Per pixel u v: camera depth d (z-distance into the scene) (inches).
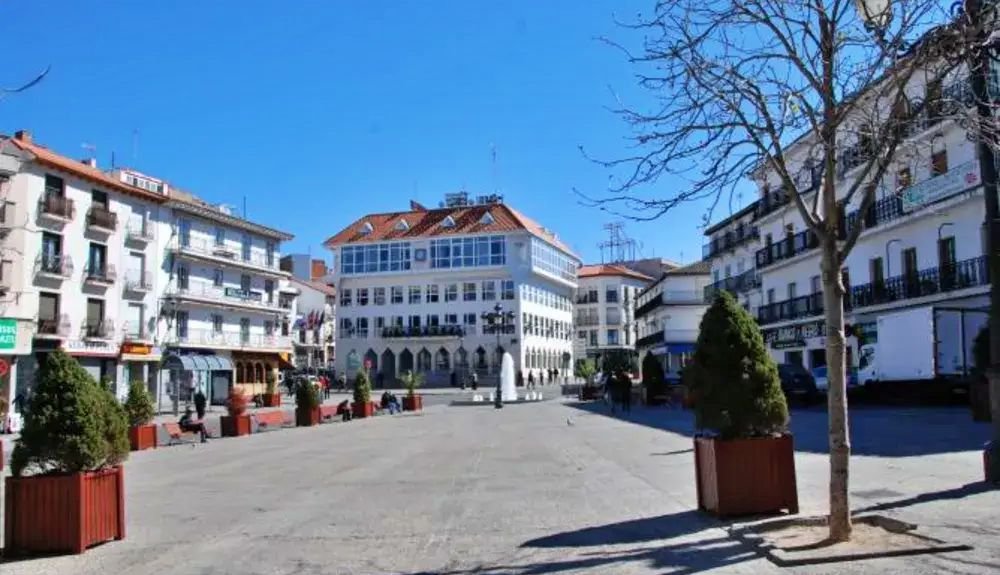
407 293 3132.4
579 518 340.8
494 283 3053.6
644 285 4559.5
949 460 455.8
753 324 327.9
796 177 315.3
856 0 276.5
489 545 294.7
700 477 339.3
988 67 301.6
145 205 2020.2
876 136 284.2
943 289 1211.2
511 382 2011.6
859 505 329.1
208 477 554.9
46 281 1676.9
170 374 2064.5
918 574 225.5
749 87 301.3
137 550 302.7
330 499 425.1
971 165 1114.1
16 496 298.4
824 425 796.6
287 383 2758.4
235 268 2422.5
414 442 799.1
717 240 2455.7
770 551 253.9
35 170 1653.5
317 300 3846.0
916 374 1025.5
